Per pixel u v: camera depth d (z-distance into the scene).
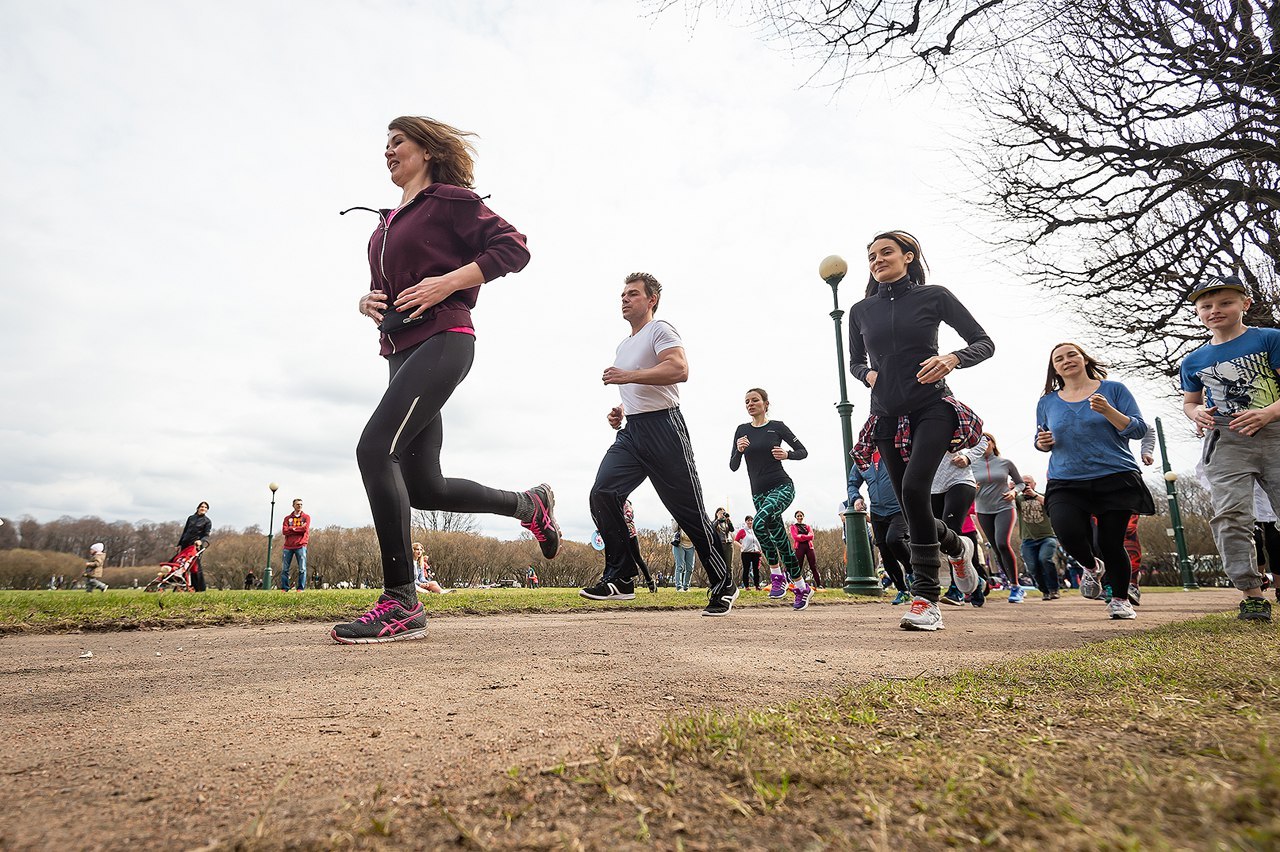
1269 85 6.46
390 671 2.23
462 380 3.33
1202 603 7.77
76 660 2.66
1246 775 0.87
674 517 5.00
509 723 1.47
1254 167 8.05
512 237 3.34
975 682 1.76
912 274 4.47
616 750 1.12
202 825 0.91
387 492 3.12
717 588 5.18
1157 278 9.47
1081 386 5.02
